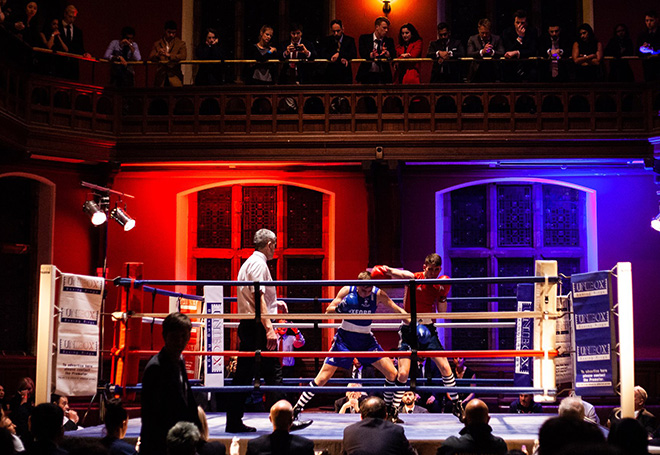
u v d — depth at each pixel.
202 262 11.62
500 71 10.91
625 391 5.62
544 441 2.60
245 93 10.61
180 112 10.83
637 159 10.41
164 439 4.34
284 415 4.94
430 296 6.68
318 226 11.52
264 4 12.81
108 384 6.01
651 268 10.89
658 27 10.69
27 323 10.95
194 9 12.74
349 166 11.02
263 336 6.02
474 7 12.64
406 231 11.16
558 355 5.71
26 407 8.82
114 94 10.67
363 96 10.54
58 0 11.85
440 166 11.18
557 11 12.55
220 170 11.23
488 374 11.03
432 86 10.47
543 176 11.16
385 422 5.13
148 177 11.25
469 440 4.89
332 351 6.16
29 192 11.00
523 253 11.48
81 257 10.92
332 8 12.64
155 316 6.08
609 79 10.68
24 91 10.03
